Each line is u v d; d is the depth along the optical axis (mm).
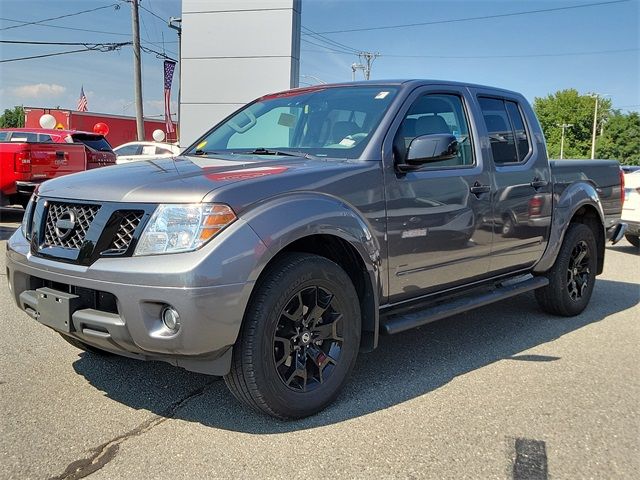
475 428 3145
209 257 2707
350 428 3119
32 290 3291
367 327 3516
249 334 2904
